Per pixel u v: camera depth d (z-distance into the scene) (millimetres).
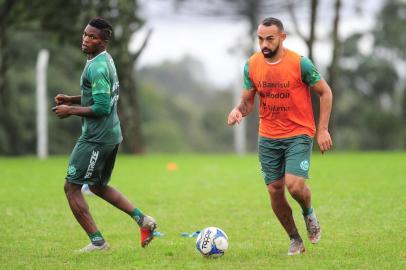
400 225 35969
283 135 28156
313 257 28156
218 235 28156
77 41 117188
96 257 28609
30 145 183250
